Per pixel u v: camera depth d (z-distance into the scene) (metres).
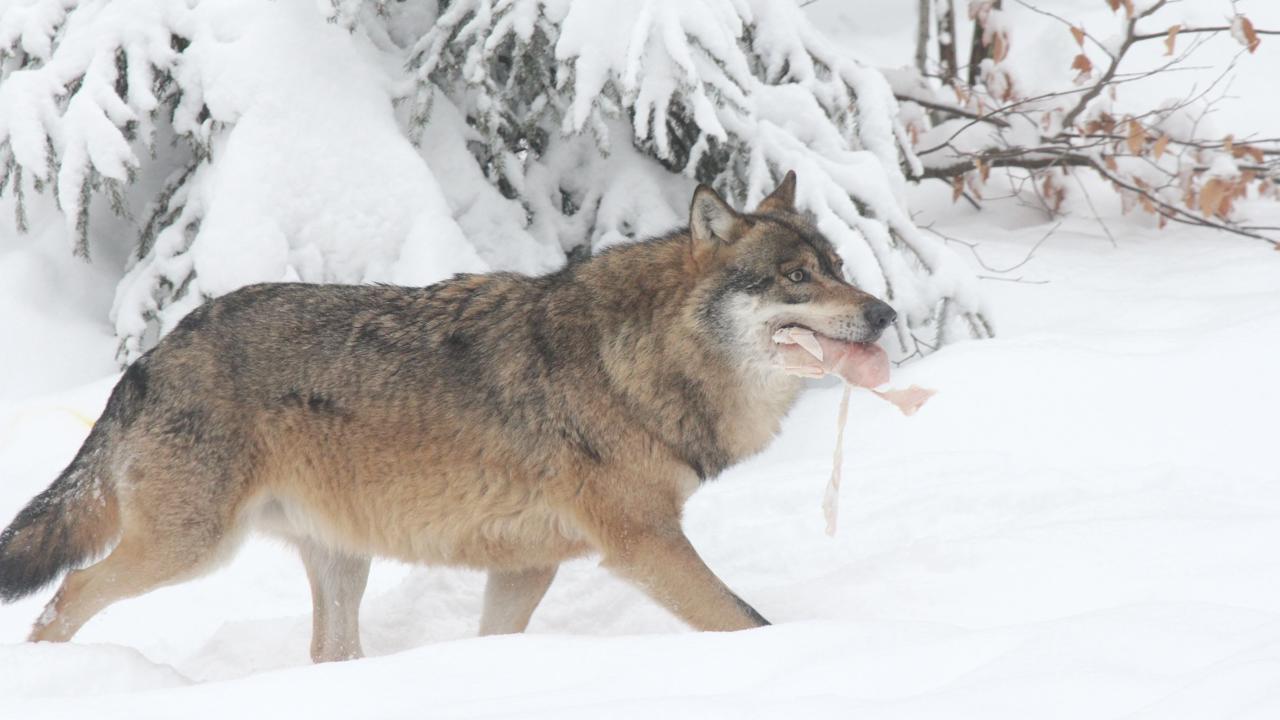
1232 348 12.05
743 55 13.29
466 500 8.46
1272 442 10.74
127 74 13.80
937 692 5.04
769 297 8.16
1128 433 11.29
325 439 8.48
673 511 8.41
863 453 11.94
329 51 13.59
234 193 12.99
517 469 8.38
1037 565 8.30
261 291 8.91
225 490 8.37
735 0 13.85
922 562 8.79
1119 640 5.49
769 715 4.96
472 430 8.39
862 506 10.55
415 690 5.84
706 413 8.39
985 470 10.97
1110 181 17.77
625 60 12.65
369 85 13.66
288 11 13.65
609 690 5.65
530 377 8.41
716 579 8.22
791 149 13.68
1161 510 9.46
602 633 9.48
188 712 5.69
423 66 13.81
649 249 8.73
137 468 8.37
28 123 13.43
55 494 8.73
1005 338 13.38
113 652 7.23
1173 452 10.90
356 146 13.35
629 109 14.83
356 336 8.60
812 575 9.74
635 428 8.30
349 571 9.14
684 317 8.33
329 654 9.10
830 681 5.45
